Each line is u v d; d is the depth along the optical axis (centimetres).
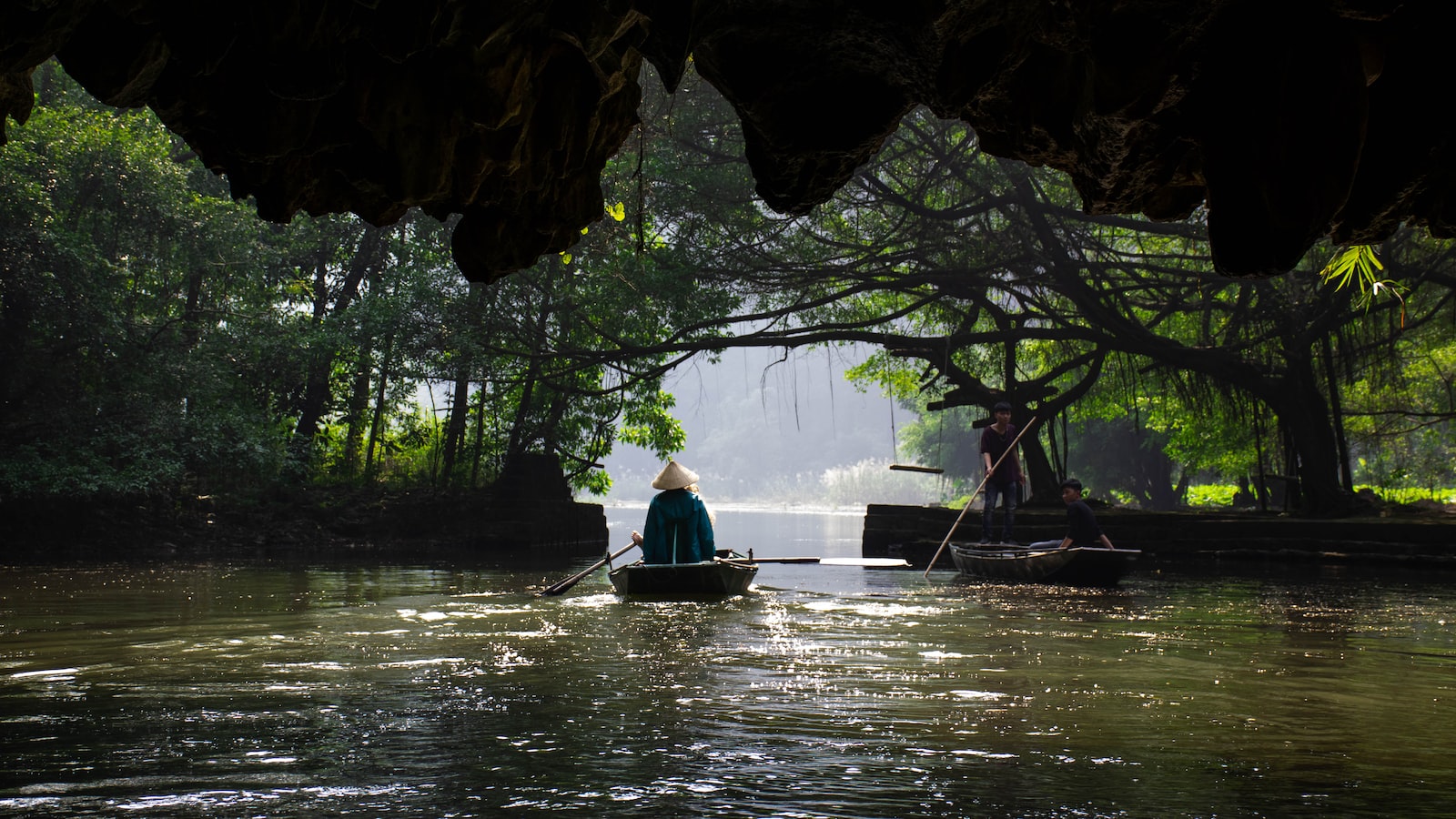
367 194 350
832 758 409
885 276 2119
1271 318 1995
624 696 525
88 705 495
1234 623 853
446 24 288
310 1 277
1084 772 393
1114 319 1998
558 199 362
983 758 411
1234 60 259
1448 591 1177
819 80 325
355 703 505
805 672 595
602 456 2517
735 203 2023
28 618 809
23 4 260
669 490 1080
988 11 281
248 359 1938
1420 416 2538
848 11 299
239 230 1875
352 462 2409
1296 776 388
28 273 1509
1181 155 297
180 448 1731
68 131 1616
